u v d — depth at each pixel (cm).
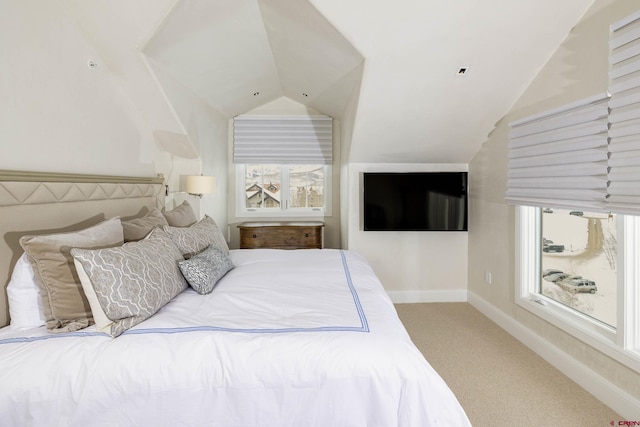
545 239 267
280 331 140
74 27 214
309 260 265
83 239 164
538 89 252
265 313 161
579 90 212
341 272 228
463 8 206
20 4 175
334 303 171
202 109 350
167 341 133
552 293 260
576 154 213
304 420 125
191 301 176
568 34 221
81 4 208
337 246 472
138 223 218
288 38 274
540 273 273
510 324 292
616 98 182
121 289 144
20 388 119
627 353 181
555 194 232
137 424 123
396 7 207
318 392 125
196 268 190
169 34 233
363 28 220
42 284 148
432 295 381
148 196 287
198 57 277
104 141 242
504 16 211
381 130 316
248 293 186
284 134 456
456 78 256
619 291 187
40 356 126
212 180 328
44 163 190
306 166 473
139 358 127
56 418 120
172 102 283
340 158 461
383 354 129
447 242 378
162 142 322
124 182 254
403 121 303
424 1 203
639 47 168
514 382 219
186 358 127
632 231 183
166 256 182
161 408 124
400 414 123
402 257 379
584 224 227
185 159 343
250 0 237
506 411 191
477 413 189
